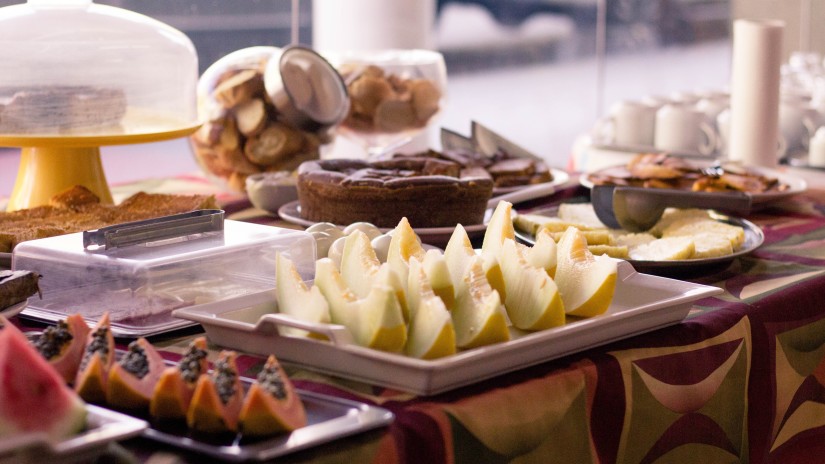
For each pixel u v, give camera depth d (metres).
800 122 2.28
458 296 0.75
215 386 0.60
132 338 0.79
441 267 0.74
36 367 0.54
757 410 0.93
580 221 1.33
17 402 0.53
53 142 1.20
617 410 0.76
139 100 1.29
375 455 0.59
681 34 6.88
